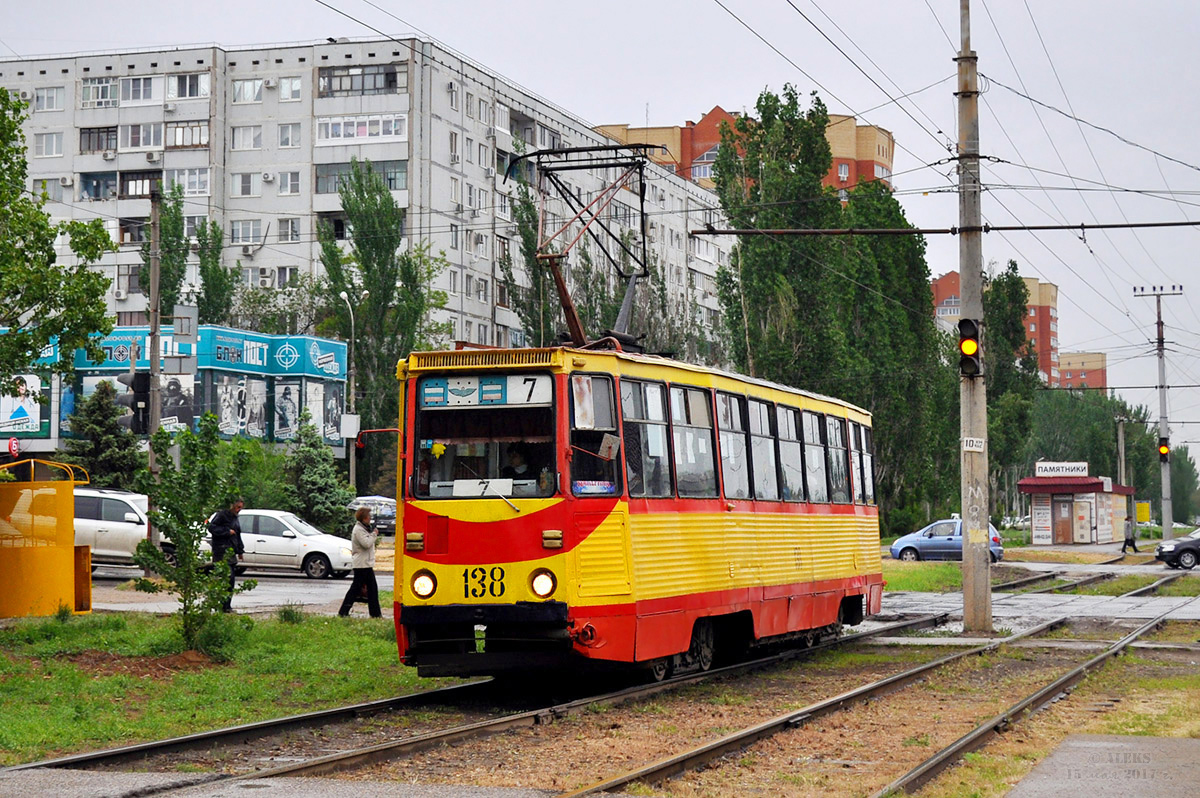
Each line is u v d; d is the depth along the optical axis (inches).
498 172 3535.9
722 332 3801.7
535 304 2962.6
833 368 2452.0
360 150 3304.6
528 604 562.3
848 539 909.8
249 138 3420.3
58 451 2234.3
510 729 490.9
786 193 2444.6
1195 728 492.7
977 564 967.6
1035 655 794.8
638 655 586.9
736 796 371.2
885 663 762.2
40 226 908.6
